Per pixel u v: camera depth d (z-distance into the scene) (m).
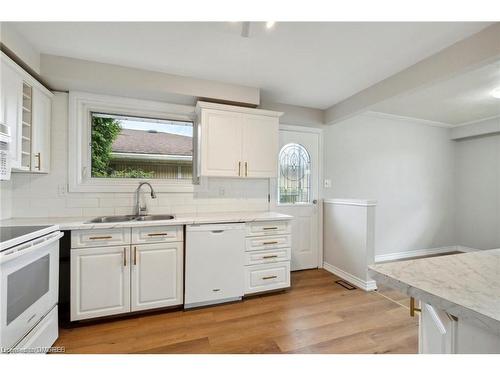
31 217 2.31
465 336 0.66
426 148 4.32
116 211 2.55
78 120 2.43
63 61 2.10
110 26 1.70
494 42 1.65
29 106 2.02
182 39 1.85
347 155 3.77
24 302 1.41
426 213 4.32
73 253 1.96
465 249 4.44
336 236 3.33
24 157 2.00
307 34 1.78
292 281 3.05
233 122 2.65
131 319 2.11
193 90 2.49
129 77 2.29
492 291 0.69
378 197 3.96
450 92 2.83
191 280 2.28
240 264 2.46
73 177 2.40
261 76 2.47
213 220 2.34
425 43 1.89
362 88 2.76
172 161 2.84
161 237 2.20
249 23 1.64
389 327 2.03
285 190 3.42
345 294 2.68
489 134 4.09
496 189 4.06
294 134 3.48
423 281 0.76
